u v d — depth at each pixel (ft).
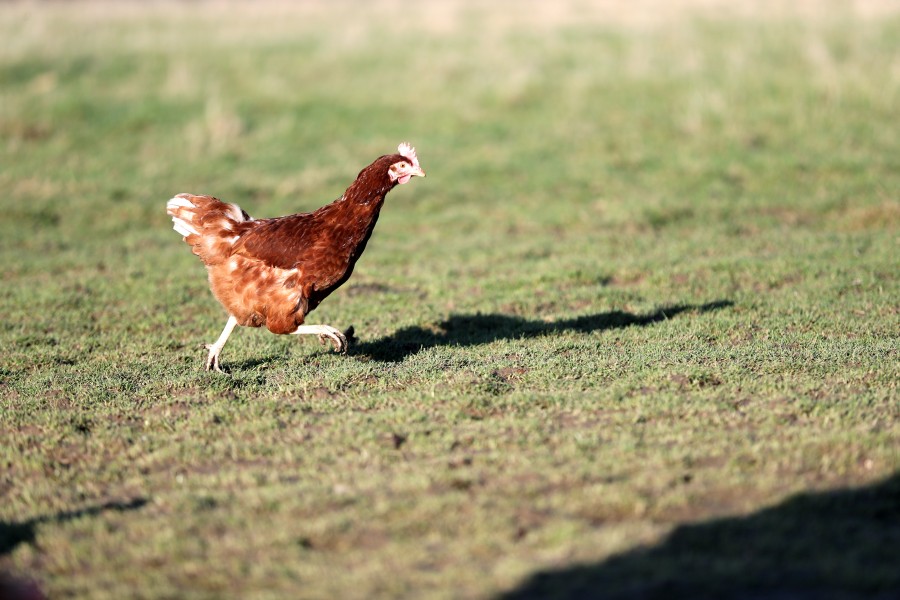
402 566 30.91
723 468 36.76
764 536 31.81
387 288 69.72
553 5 188.55
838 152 100.58
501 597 28.91
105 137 114.01
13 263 76.69
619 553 30.99
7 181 98.68
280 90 130.31
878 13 153.48
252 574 30.66
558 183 98.12
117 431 43.34
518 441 40.19
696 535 31.83
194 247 49.32
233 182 100.22
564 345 54.24
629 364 50.11
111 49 145.89
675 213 86.89
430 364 51.16
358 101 126.82
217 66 140.26
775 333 55.62
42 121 115.96
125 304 65.98
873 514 33.40
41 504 36.11
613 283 69.87
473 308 63.82
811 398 44.34
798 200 88.22
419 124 119.24
